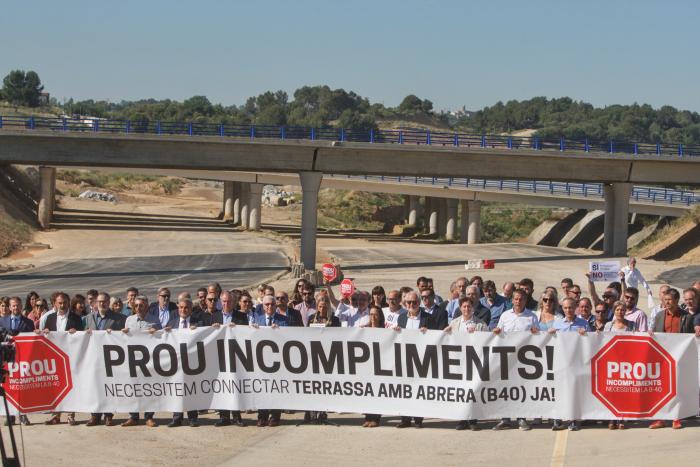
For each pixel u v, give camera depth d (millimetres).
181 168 58656
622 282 19344
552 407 13039
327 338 13430
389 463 11812
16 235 70938
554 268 58656
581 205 91875
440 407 13211
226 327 13633
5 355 10141
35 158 55656
